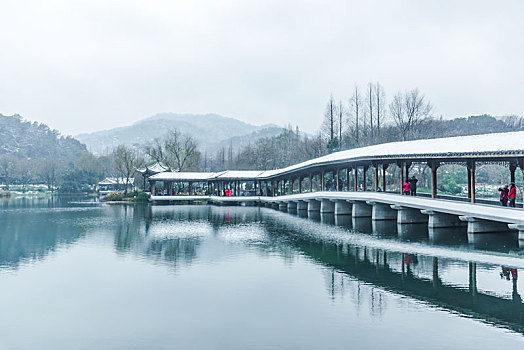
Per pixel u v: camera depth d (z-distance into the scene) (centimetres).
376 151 3562
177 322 1305
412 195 3228
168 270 1952
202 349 1118
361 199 3744
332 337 1180
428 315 1338
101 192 13012
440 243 2433
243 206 6266
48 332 1241
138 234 3152
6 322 1321
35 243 2744
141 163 10350
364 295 1545
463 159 2700
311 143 8738
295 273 1869
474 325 1250
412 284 1670
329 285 1678
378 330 1223
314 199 4891
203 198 7106
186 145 10069
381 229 3131
